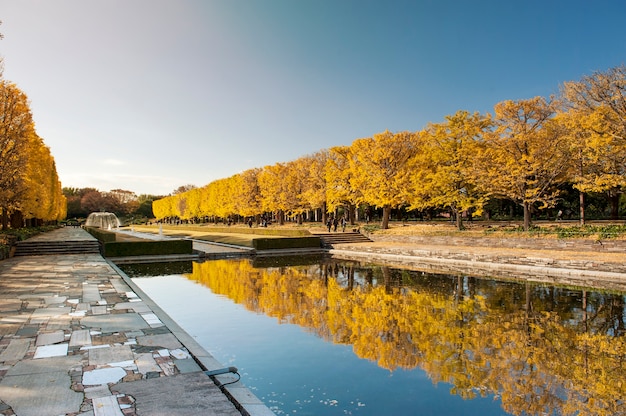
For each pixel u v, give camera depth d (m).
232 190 66.06
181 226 79.69
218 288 16.28
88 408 4.41
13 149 23.47
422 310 12.20
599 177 21.11
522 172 24.39
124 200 127.44
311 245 32.75
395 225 39.19
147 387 5.03
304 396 6.41
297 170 50.97
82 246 26.86
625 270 16.08
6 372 5.52
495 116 26.39
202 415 4.28
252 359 8.11
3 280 14.41
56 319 8.64
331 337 9.59
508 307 12.44
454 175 28.61
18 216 39.59
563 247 21.41
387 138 32.62
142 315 9.05
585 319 11.02
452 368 7.66
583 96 21.55
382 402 6.23
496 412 5.95
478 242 26.00
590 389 6.79
